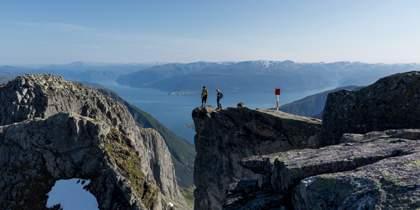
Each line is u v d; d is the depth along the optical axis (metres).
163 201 99.44
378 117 30.48
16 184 84.62
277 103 53.22
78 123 93.12
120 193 84.56
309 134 43.03
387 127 29.73
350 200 11.37
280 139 44.50
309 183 13.20
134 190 85.88
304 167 15.23
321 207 12.16
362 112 31.52
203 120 51.31
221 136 49.47
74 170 89.38
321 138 34.53
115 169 88.19
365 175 12.34
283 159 16.95
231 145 48.28
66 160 89.62
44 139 90.88
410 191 10.68
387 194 10.88
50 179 86.88
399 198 10.54
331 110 33.97
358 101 32.16
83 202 81.50
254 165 18.91
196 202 51.88
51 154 89.56
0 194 82.75
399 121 29.31
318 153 17.11
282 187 15.95
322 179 13.02
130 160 96.12
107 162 89.44
